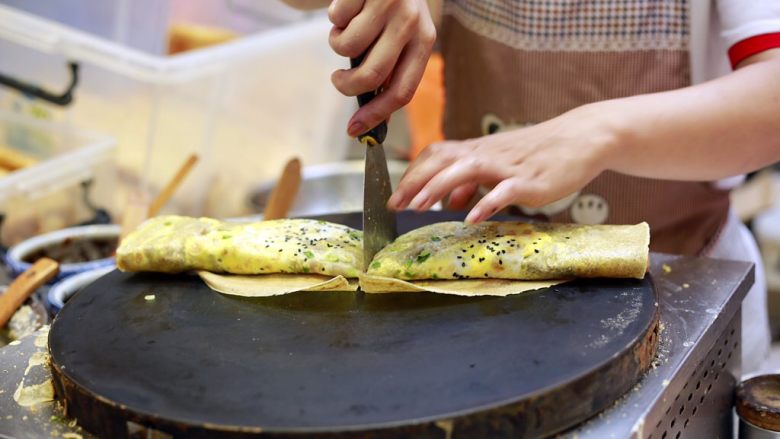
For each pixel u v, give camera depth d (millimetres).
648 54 1258
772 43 1138
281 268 1098
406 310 1033
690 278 1121
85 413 932
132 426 907
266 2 1707
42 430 938
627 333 976
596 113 1097
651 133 1088
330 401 912
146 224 1163
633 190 1292
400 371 944
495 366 943
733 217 1379
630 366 959
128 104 1549
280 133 1706
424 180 1086
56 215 1525
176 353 976
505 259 1070
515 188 1056
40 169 1476
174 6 1634
